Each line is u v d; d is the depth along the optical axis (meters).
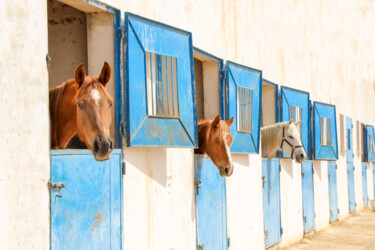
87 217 3.72
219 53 6.22
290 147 7.67
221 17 6.32
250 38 7.25
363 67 16.28
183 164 5.21
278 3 8.55
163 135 4.63
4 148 3.02
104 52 4.36
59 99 3.72
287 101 8.59
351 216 13.21
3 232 2.98
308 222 9.50
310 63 10.35
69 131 3.73
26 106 3.21
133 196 4.37
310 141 9.68
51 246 3.35
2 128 3.01
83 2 4.08
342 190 12.48
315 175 10.18
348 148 13.46
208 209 5.67
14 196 3.07
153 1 4.84
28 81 3.23
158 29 4.70
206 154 5.67
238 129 6.42
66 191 3.51
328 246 8.62
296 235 8.84
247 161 6.83
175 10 5.23
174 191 5.03
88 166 3.75
